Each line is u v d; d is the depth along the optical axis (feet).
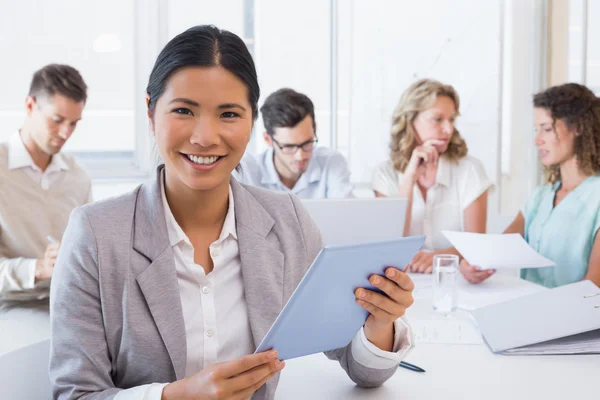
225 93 3.20
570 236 7.73
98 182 10.91
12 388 3.45
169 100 3.21
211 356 3.54
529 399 3.80
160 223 3.50
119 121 11.01
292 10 11.35
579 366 4.36
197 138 3.18
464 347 4.78
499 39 11.87
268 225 3.79
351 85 11.62
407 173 9.63
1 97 10.37
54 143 7.29
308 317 3.12
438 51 11.76
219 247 3.64
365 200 6.25
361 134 11.73
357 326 3.58
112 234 3.42
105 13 10.66
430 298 6.31
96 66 10.77
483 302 5.97
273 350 3.12
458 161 9.80
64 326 3.34
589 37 12.23
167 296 3.43
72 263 3.38
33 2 10.33
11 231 7.23
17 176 7.36
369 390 3.96
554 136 7.88
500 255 6.56
